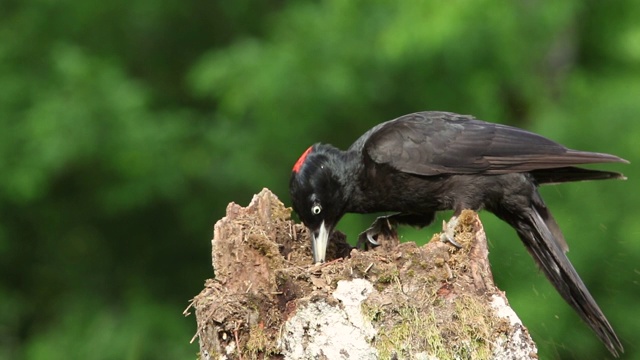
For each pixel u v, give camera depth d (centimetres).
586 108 1672
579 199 1529
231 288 750
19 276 1911
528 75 1711
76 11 1916
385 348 694
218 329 709
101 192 1762
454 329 703
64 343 1745
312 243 889
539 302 1370
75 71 1752
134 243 1884
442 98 1694
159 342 1717
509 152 903
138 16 1948
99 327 1748
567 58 1811
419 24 1591
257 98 1678
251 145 1773
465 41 1612
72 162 1712
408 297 705
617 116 1617
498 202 912
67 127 1703
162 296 1833
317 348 697
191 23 1980
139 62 1966
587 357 1366
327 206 901
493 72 1667
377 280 705
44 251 1908
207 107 1916
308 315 700
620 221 1507
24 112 1778
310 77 1675
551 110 1697
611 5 1845
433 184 907
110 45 1952
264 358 705
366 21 1698
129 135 1723
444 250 720
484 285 728
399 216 958
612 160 882
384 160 903
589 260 1495
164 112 1817
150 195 1748
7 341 1838
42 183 1703
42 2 1909
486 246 746
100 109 1727
